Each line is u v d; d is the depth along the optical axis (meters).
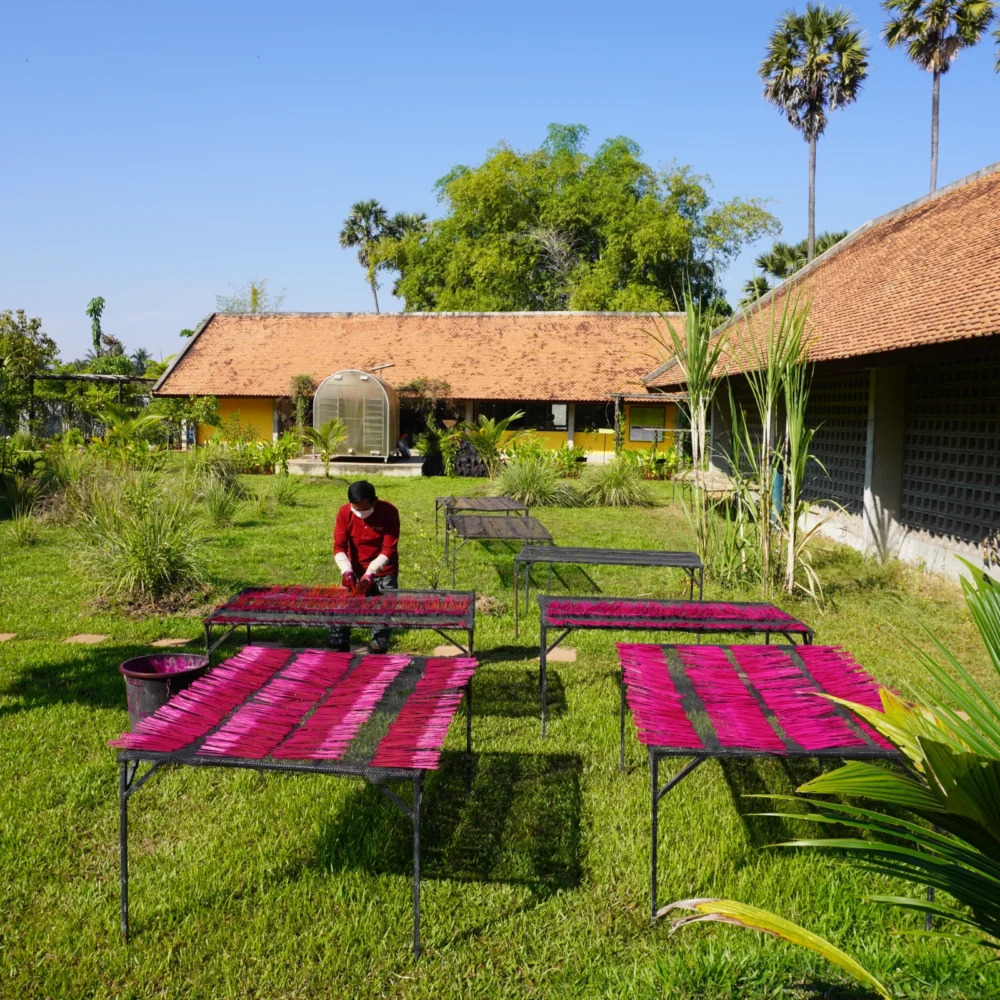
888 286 11.38
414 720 3.42
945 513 9.62
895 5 33.59
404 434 26.92
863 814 2.13
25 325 27.98
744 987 2.84
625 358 26.77
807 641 4.86
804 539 8.61
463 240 38.75
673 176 37.03
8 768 4.46
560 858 3.69
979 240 10.27
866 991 2.82
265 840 3.79
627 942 3.15
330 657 4.31
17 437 23.22
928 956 3.00
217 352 28.88
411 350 28.31
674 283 36.31
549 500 16.47
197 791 4.28
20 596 8.31
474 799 4.23
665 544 11.85
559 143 42.75
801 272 16.12
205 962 3.01
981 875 1.94
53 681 5.88
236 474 16.81
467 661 4.28
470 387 26.28
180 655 4.96
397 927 3.20
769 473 8.68
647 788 4.38
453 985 2.89
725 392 18.75
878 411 10.76
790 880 3.51
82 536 9.56
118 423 19.19
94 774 4.41
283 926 3.19
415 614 5.00
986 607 2.27
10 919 3.22
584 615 5.07
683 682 3.96
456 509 11.05
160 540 8.31
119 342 56.28
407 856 3.70
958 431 9.29
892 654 6.73
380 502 6.24
